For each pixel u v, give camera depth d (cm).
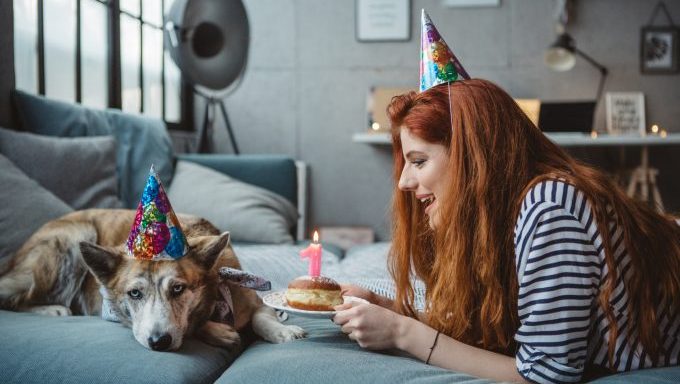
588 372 117
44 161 250
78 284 191
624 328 111
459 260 122
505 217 117
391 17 477
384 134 442
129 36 386
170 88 449
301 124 488
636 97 466
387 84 481
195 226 192
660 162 474
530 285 108
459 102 119
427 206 141
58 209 223
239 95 490
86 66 340
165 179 337
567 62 427
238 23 385
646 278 109
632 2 468
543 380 106
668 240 116
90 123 294
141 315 138
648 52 466
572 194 109
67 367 122
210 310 156
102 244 197
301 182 471
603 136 422
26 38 288
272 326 156
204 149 418
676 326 114
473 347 121
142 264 146
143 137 330
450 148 121
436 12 475
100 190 273
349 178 487
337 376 110
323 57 484
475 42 475
